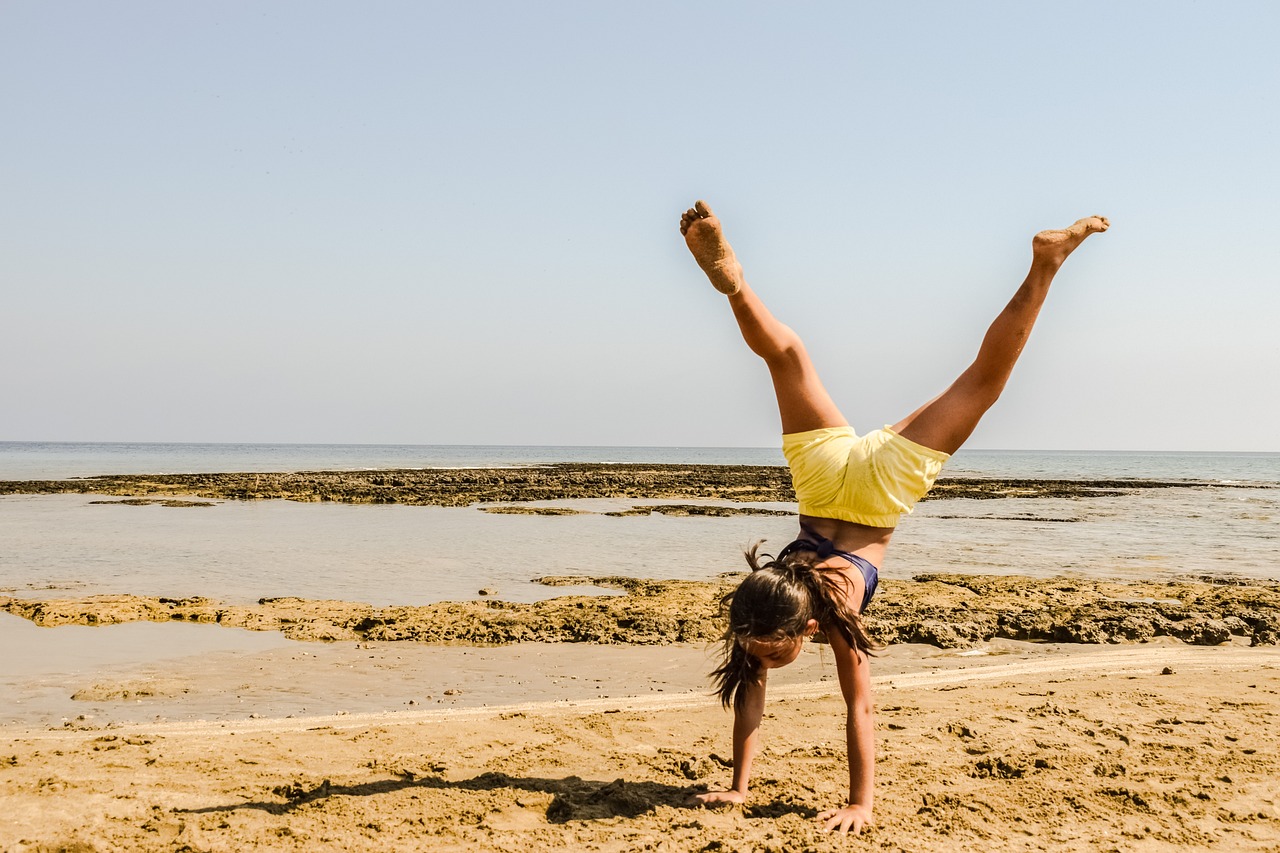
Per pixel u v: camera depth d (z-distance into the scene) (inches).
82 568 606.5
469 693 301.6
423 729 228.1
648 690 309.3
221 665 338.0
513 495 1501.0
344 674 326.6
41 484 1630.2
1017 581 565.3
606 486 1759.4
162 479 1886.1
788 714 243.3
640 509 1211.9
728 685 162.6
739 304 139.1
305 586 542.6
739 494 1600.6
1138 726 222.2
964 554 755.4
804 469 146.8
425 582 565.9
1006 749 201.5
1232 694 261.9
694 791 171.6
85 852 139.7
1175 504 1489.9
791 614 133.0
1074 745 204.4
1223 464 5393.7
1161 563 703.1
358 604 463.8
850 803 153.0
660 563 672.4
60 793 166.2
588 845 142.9
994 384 141.4
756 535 890.7
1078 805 162.2
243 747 207.3
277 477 2016.5
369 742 213.3
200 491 1497.3
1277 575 637.9
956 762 192.1
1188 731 216.8
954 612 444.8
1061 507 1400.1
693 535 889.5
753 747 163.8
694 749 206.4
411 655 360.2
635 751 205.0
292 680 316.2
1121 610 457.7
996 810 159.3
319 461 3836.1
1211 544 847.1
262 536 831.1
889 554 753.0
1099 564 693.3
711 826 150.3
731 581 581.3
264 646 373.1
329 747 207.9
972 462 5492.1
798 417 146.7
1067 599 501.7
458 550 740.7
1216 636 405.7
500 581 574.2
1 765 187.6
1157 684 279.4
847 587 140.9
